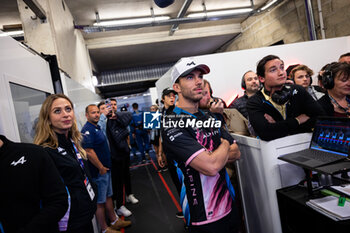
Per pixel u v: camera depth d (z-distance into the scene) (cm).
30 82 156
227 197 119
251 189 158
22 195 86
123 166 290
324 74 152
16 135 127
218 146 123
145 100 884
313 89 233
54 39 265
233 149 129
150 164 526
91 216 121
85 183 124
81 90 329
